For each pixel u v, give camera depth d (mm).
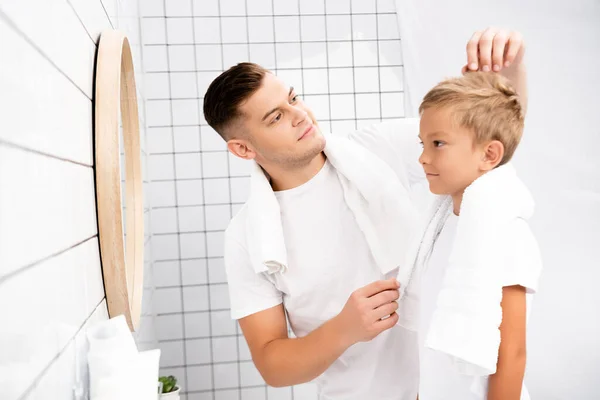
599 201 2201
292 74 3006
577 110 2221
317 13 3012
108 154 1057
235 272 1466
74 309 851
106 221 1062
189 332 2955
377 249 1389
